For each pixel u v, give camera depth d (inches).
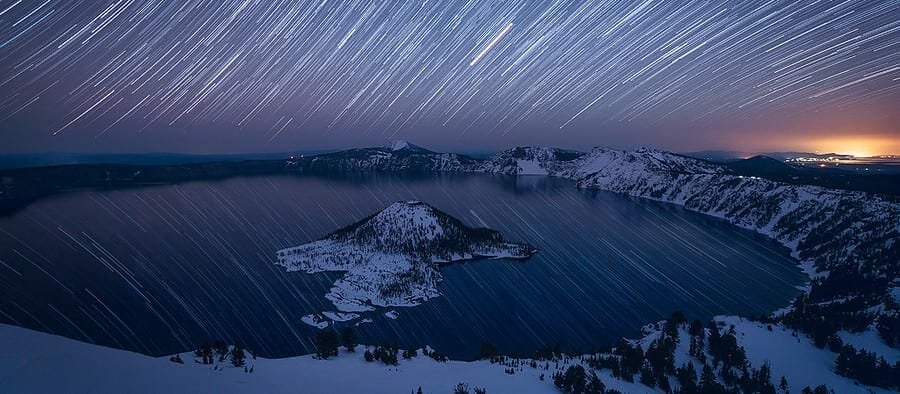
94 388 1117.7
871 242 7608.3
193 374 1524.4
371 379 2224.4
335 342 2888.8
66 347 1363.2
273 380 1806.1
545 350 3373.5
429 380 2354.8
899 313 3799.2
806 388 2711.6
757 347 3334.2
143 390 1202.6
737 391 2618.1
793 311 4478.3
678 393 2603.3
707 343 3346.5
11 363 1130.0
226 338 4220.0
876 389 2834.6
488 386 2363.4
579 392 2400.3
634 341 3720.5
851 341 3484.3
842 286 5802.2
